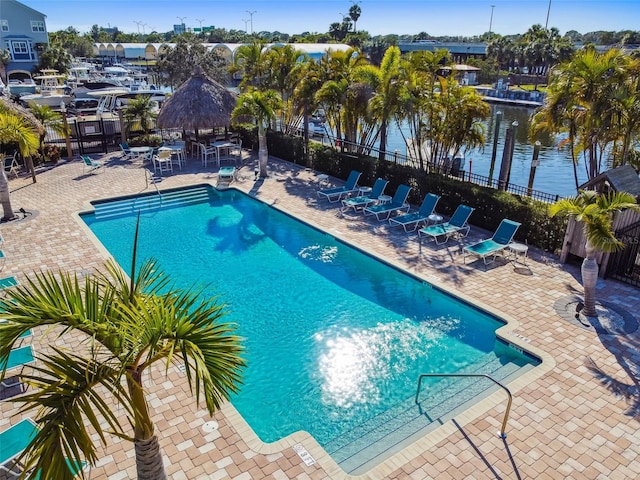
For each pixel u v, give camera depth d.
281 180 22.25
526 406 8.39
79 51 89.94
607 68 15.23
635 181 13.65
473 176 20.02
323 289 13.30
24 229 16.25
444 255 14.59
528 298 12.02
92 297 4.89
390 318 11.90
